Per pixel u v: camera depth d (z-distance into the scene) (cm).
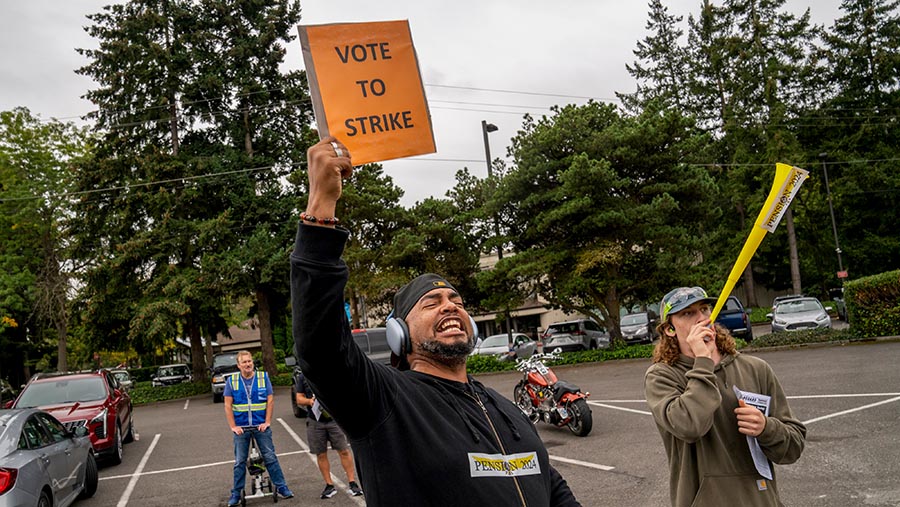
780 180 306
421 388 232
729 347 354
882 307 2003
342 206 3094
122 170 3422
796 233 4769
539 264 2461
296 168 3572
